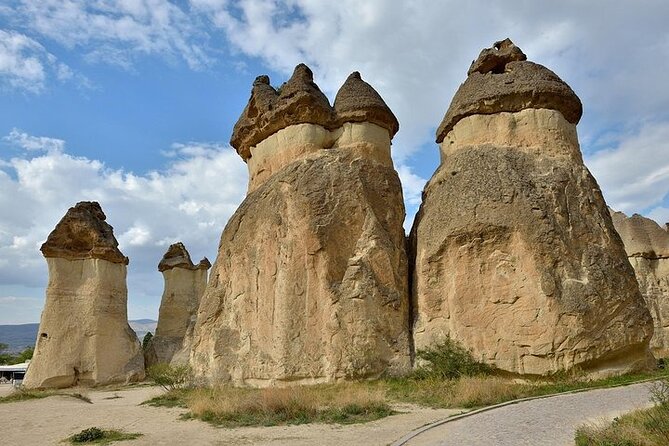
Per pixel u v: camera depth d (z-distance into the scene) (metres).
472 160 21.48
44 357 31.56
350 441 10.56
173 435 12.56
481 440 9.53
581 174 20.97
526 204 19.45
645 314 18.77
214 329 23.58
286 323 20.72
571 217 19.62
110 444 11.88
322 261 21.27
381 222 22.81
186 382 23.41
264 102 25.17
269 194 23.44
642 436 8.24
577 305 17.80
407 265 22.95
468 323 19.19
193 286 45.62
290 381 20.12
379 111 24.33
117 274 35.19
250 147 26.33
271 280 21.91
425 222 21.94
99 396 25.67
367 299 20.67
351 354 19.84
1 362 71.81
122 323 34.66
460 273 19.80
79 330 32.69
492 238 19.52
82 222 34.47
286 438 11.32
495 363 18.38
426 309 20.56
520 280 18.70
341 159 23.14
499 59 23.83
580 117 23.12
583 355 17.52
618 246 19.94
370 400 14.82
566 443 8.88
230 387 21.16
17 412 18.53
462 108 22.84
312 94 23.97
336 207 22.14
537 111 21.89
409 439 10.08
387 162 24.48
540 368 17.75
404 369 19.98
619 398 13.41
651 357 18.98
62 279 33.53
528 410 12.46
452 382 17.12
